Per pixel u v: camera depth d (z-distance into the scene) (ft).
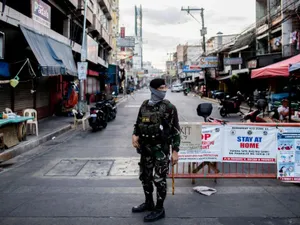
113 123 50.11
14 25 34.91
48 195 16.46
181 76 264.31
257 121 37.58
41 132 37.58
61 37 53.36
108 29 127.44
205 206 14.76
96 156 26.30
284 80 64.23
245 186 17.84
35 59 37.78
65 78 60.85
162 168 13.23
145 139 13.34
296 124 17.54
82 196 16.24
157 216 13.12
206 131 18.07
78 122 48.26
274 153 18.03
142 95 171.12
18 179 19.70
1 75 32.65
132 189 17.38
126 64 219.41
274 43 68.80
